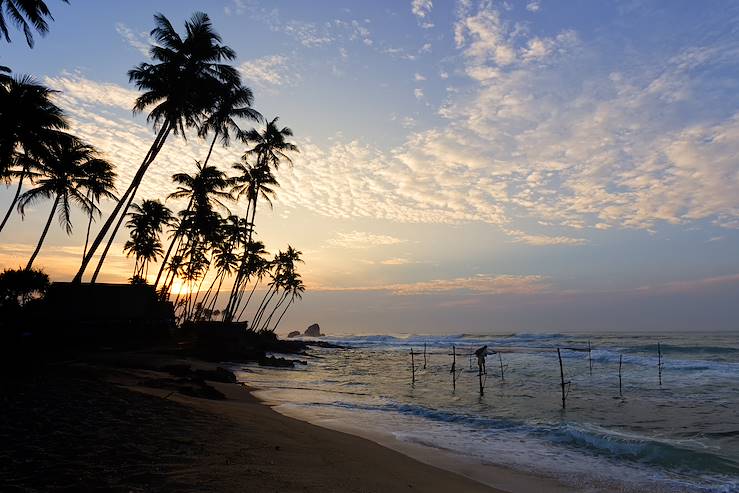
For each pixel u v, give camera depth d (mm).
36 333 26484
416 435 13109
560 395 24094
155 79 28781
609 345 69625
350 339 141000
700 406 20250
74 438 6832
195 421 9547
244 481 5984
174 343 37750
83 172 35281
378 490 6820
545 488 8672
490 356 54094
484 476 9250
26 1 20250
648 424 16250
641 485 9086
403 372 38219
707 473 9977
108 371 16750
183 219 44719
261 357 40062
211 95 30344
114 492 4930
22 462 5555
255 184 49156
